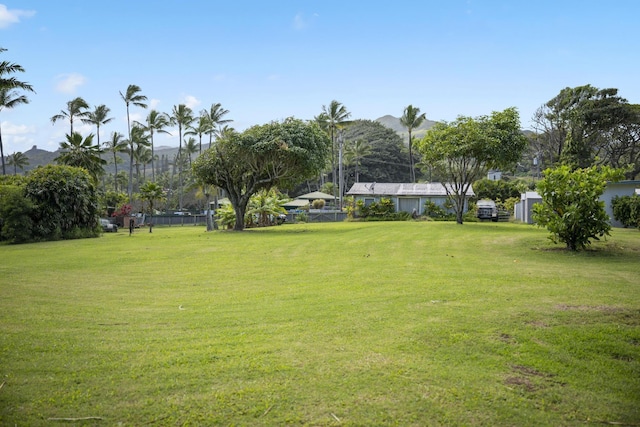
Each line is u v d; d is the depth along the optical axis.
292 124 27.75
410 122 66.19
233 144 27.34
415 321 5.89
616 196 24.59
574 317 5.88
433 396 3.71
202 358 4.66
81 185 26.52
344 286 8.68
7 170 100.06
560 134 58.88
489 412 3.46
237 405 3.60
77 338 5.45
